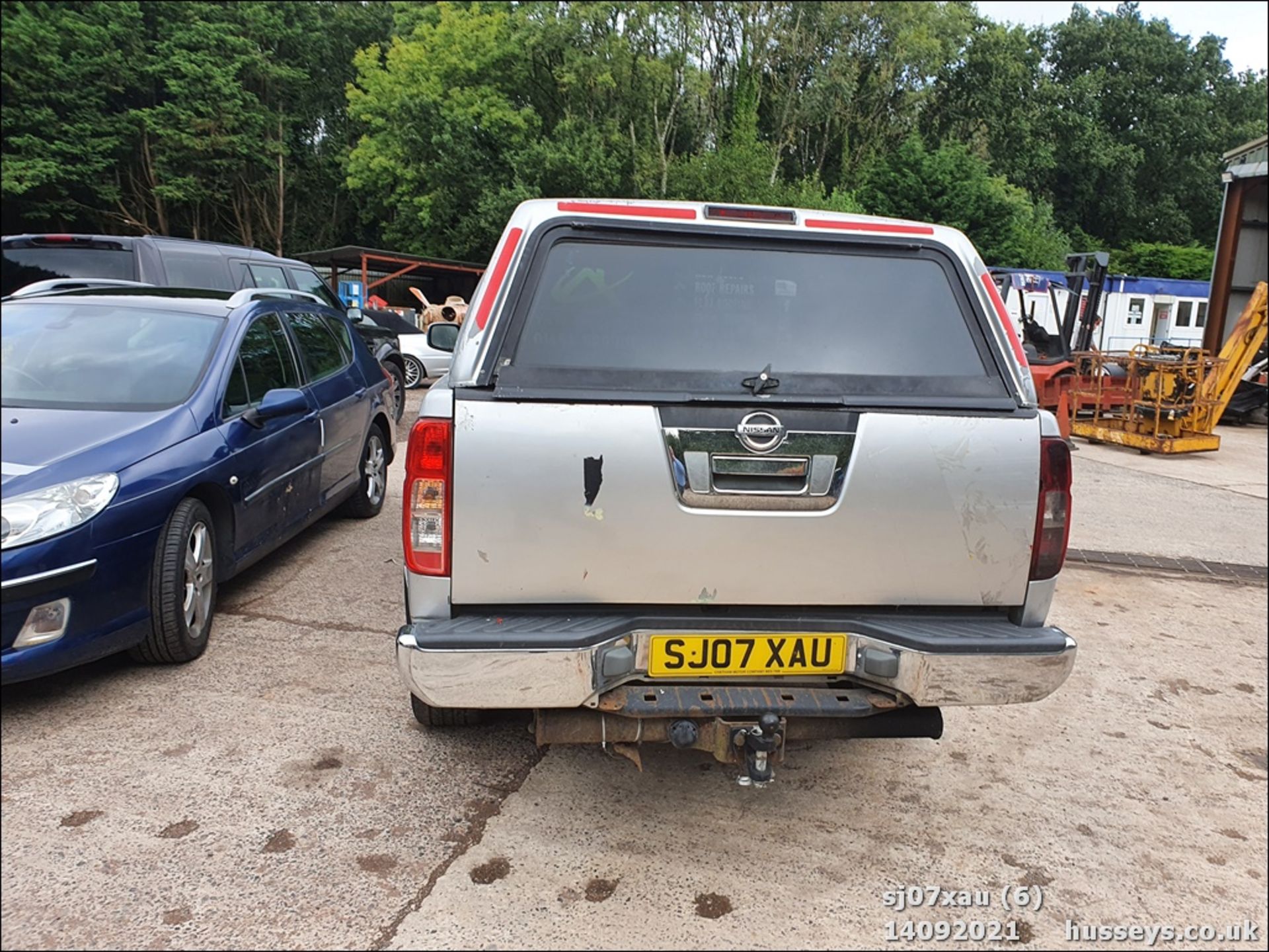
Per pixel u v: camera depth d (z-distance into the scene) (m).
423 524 2.43
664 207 2.79
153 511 3.57
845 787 3.17
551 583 2.46
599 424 2.43
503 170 34.22
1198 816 3.09
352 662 3.96
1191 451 12.57
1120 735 3.70
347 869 2.55
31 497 3.21
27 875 2.46
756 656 2.53
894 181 30.67
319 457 5.27
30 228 38.03
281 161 40.47
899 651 2.49
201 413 4.08
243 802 2.86
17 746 3.14
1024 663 2.49
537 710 2.54
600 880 2.56
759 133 38.94
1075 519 7.96
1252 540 7.42
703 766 3.25
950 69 44.94
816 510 2.51
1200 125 50.59
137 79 38.66
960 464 2.56
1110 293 26.23
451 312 21.92
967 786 3.22
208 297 5.05
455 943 2.28
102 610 3.35
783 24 37.41
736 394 2.54
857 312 2.76
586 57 33.38
